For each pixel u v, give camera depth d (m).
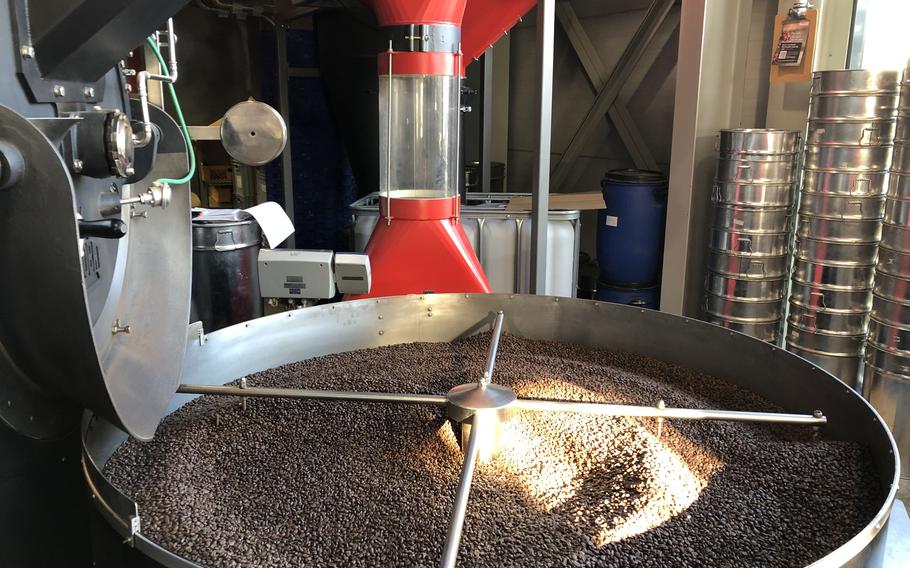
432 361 2.20
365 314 2.36
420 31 2.65
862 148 3.01
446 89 2.80
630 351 2.36
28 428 1.22
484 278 2.87
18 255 0.97
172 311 1.60
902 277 2.83
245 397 1.79
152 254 1.62
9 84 1.02
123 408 1.25
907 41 3.23
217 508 1.39
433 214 2.78
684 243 3.71
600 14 5.12
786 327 3.68
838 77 2.99
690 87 3.54
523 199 4.12
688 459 1.60
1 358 1.14
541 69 2.98
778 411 1.93
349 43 4.15
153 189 1.39
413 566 1.21
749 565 1.23
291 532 1.32
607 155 5.29
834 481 1.50
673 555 1.25
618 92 5.03
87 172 1.16
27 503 1.35
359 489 1.47
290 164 4.30
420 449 1.65
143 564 1.15
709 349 2.18
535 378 2.03
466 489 1.24
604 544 1.28
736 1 3.61
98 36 1.09
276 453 1.63
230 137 1.53
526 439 1.68
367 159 4.44
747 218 3.40
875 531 1.16
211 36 4.02
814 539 1.31
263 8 3.94
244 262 2.94
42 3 1.03
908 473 2.93
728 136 3.37
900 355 2.88
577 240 3.89
